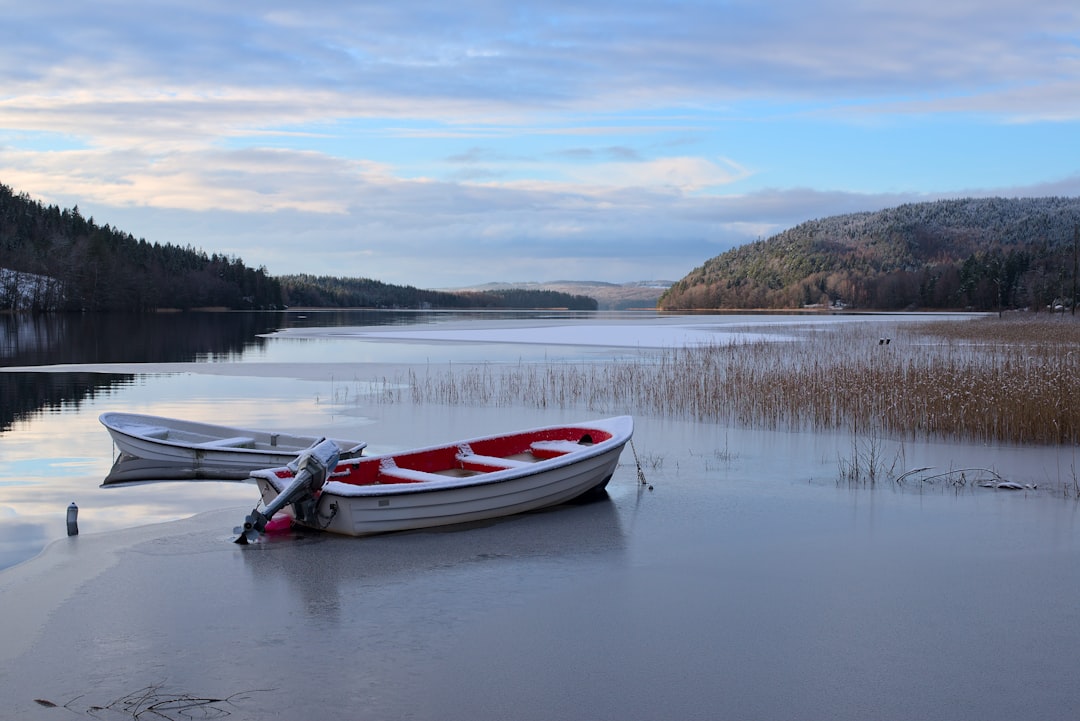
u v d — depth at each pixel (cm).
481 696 510
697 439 1425
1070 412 1370
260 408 1822
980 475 1131
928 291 15262
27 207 11725
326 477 837
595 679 532
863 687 523
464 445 1027
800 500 996
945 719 485
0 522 891
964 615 637
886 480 1105
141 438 1177
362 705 499
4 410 1802
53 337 4834
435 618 630
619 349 3703
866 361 2355
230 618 629
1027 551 795
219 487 1069
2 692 514
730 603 661
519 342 4284
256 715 486
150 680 530
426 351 3662
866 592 685
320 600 666
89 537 835
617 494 1027
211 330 5856
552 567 748
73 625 616
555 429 1117
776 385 1752
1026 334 4078
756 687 523
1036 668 548
